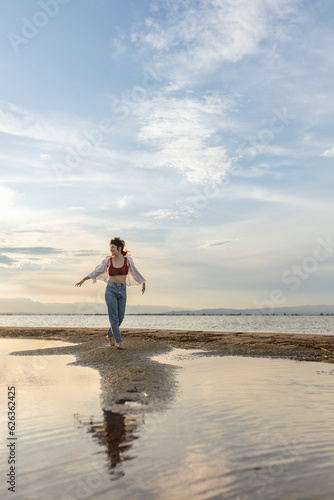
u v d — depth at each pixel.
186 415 3.15
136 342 7.65
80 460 2.23
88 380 4.76
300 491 1.83
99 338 9.06
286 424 2.87
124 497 1.79
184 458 2.24
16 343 9.17
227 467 2.11
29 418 3.11
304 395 3.82
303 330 26.98
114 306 6.93
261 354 6.85
